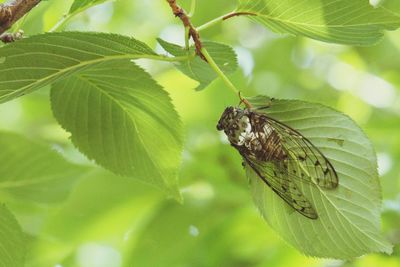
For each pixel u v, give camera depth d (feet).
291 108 3.15
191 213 3.98
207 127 4.26
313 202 3.16
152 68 4.87
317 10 3.11
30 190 3.60
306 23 3.15
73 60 3.06
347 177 3.14
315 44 5.85
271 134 3.16
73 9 3.25
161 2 5.86
